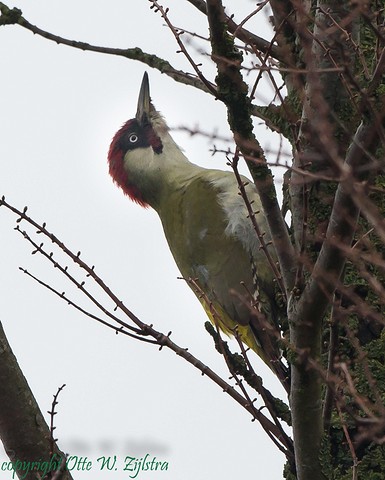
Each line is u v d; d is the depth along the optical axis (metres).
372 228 8.89
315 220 10.16
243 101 8.71
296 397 8.95
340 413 8.80
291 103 10.16
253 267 13.93
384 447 9.50
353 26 9.23
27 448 9.43
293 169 8.11
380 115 7.79
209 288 14.52
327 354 9.97
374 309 9.91
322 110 7.72
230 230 14.16
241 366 10.07
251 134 8.80
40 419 9.53
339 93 9.38
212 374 9.83
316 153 8.76
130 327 9.87
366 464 9.48
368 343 9.91
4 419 9.41
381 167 7.76
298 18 8.76
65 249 9.84
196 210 14.65
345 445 9.59
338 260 8.38
